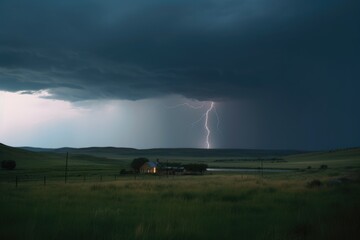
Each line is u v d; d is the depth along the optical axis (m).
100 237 8.61
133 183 33.62
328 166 122.69
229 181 37.81
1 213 11.50
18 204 14.94
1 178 60.91
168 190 24.80
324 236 8.54
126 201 18.03
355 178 35.25
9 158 140.00
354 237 8.44
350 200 16.39
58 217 11.35
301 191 22.98
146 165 101.56
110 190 25.33
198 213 12.91
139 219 11.24
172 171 97.25
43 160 146.25
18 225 9.63
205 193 21.72
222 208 14.60
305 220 10.45
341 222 9.84
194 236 8.79
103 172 89.94
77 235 8.66
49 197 19.59
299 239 8.61
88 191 24.42
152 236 8.61
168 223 9.82
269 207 15.26
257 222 11.12
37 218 11.03
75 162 151.12
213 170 116.38
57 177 65.38
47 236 8.50
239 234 9.26
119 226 9.98
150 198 19.52
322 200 17.20
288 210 13.94
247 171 107.56
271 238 8.59
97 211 12.72
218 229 9.74
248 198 19.62
